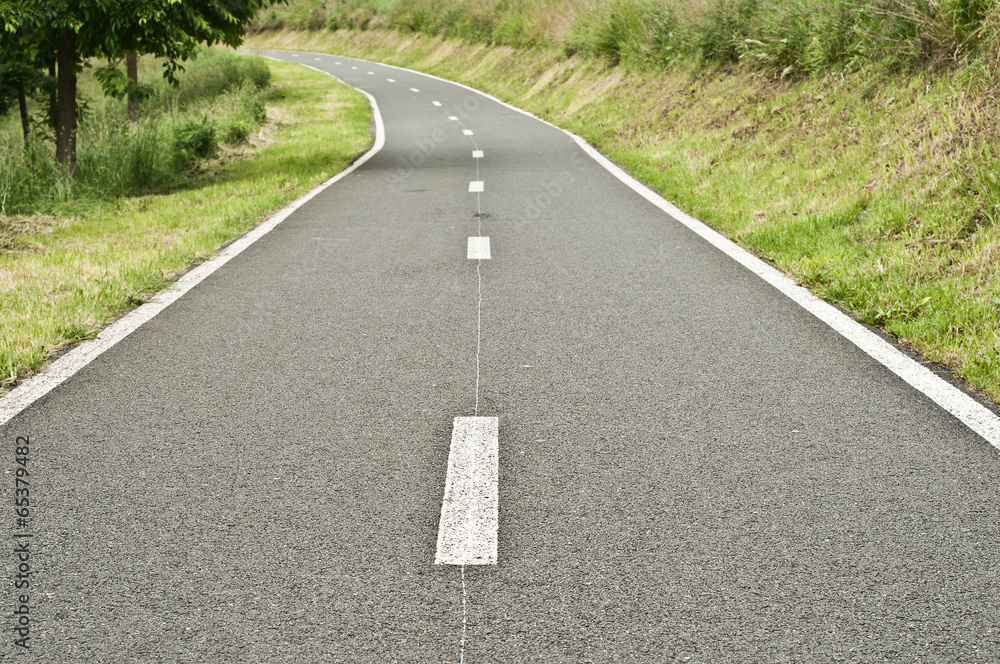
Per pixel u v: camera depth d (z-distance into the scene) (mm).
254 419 4457
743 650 2572
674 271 7688
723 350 5457
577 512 3424
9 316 6406
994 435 4070
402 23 53469
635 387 4820
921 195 8148
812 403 4527
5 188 13516
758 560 3049
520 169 15297
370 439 4176
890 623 2682
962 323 5555
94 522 3410
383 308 6648
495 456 3959
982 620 2686
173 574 3035
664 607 2791
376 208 11641
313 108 29656
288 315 6504
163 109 31688
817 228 8641
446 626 2721
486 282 7426
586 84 25781
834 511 3385
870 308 6160
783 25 16031
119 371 5277
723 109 16188
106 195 14156
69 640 2674
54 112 20828
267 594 2906
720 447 4004
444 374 5105
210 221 10703
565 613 2771
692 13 20641
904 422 4250
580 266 7969
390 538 3252
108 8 14242
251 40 74688
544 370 5141
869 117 11273
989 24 10234
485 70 37250
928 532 3213
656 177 13414
